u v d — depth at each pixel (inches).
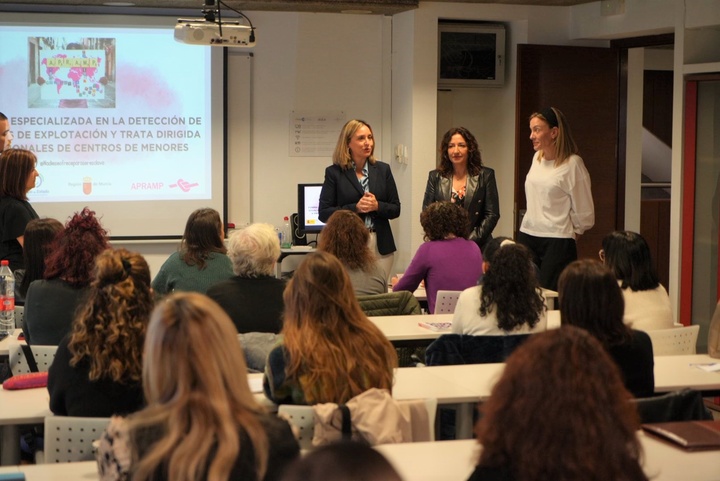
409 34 289.4
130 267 107.3
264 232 144.3
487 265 154.5
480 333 141.2
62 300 139.6
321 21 300.7
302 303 110.1
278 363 110.1
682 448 98.7
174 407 69.0
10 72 283.7
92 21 287.1
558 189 221.1
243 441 68.9
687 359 144.3
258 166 302.5
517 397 64.6
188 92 294.7
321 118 304.0
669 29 264.7
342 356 108.4
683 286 247.0
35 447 137.3
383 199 239.9
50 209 290.5
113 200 294.0
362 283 176.6
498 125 313.6
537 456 62.2
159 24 290.5
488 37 299.9
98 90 289.9
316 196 287.4
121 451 81.1
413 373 132.3
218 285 143.1
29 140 287.0
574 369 63.9
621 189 307.0
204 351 69.7
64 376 107.6
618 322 115.1
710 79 237.6
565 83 292.4
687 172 244.8
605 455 62.0
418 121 290.2
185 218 298.0
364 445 43.9
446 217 191.0
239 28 245.0
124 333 104.4
